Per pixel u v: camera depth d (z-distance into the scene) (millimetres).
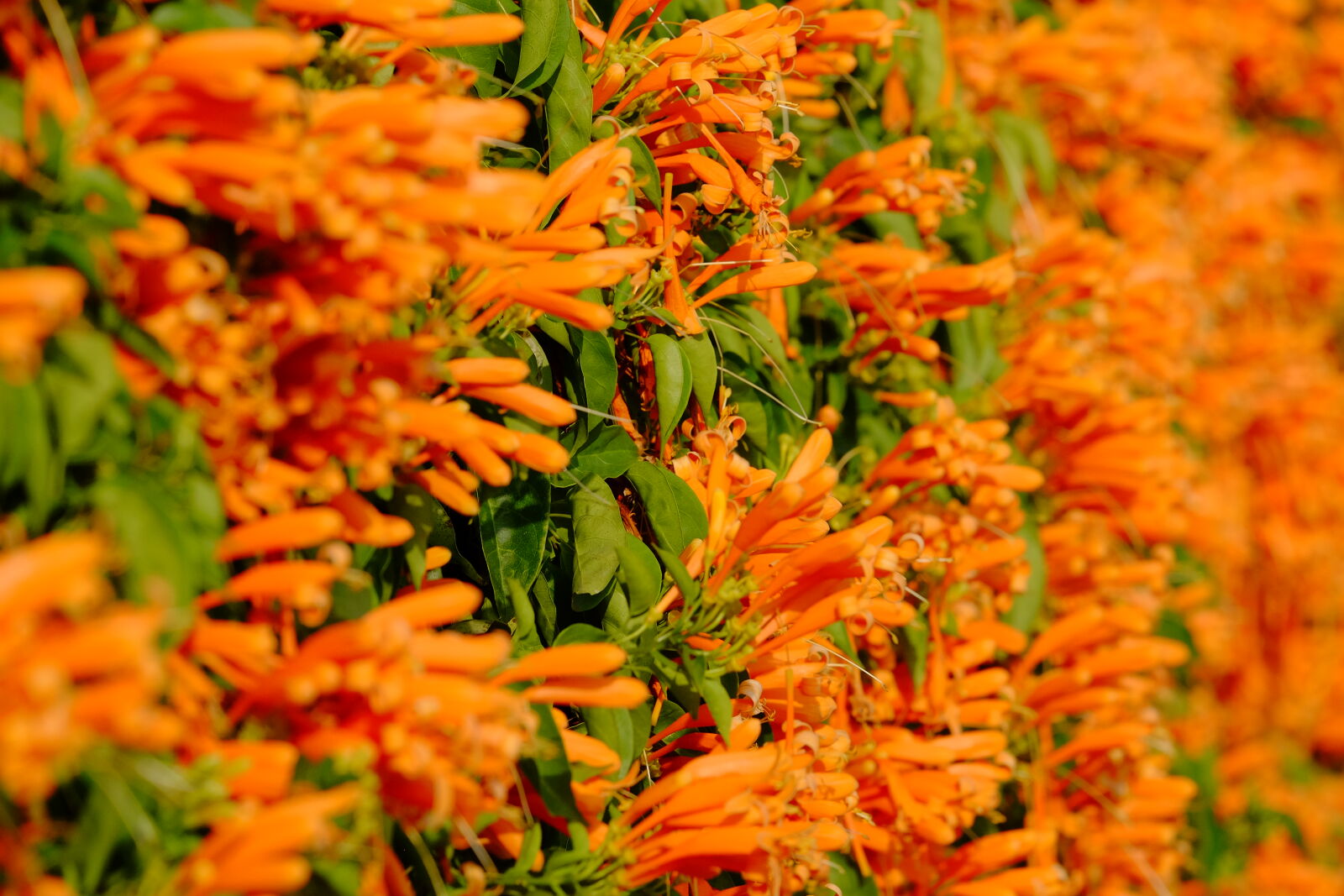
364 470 1831
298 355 1821
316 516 1799
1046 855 2152
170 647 1780
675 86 1975
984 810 2078
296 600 1807
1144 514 2307
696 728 1972
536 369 1939
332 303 1812
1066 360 2211
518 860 1893
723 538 1962
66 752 1719
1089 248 2219
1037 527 2256
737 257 2020
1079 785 2234
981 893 2076
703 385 1997
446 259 1841
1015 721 2184
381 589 1877
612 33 1989
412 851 1881
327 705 1823
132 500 1783
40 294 1738
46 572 1666
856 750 2053
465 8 1957
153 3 1839
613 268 1875
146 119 1787
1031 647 2217
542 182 1839
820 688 1978
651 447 2025
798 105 2127
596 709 1916
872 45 2135
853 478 2137
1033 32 2338
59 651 1686
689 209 2006
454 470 1877
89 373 1771
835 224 2129
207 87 1780
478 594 1826
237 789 1795
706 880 1957
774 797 1899
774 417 2094
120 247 1779
